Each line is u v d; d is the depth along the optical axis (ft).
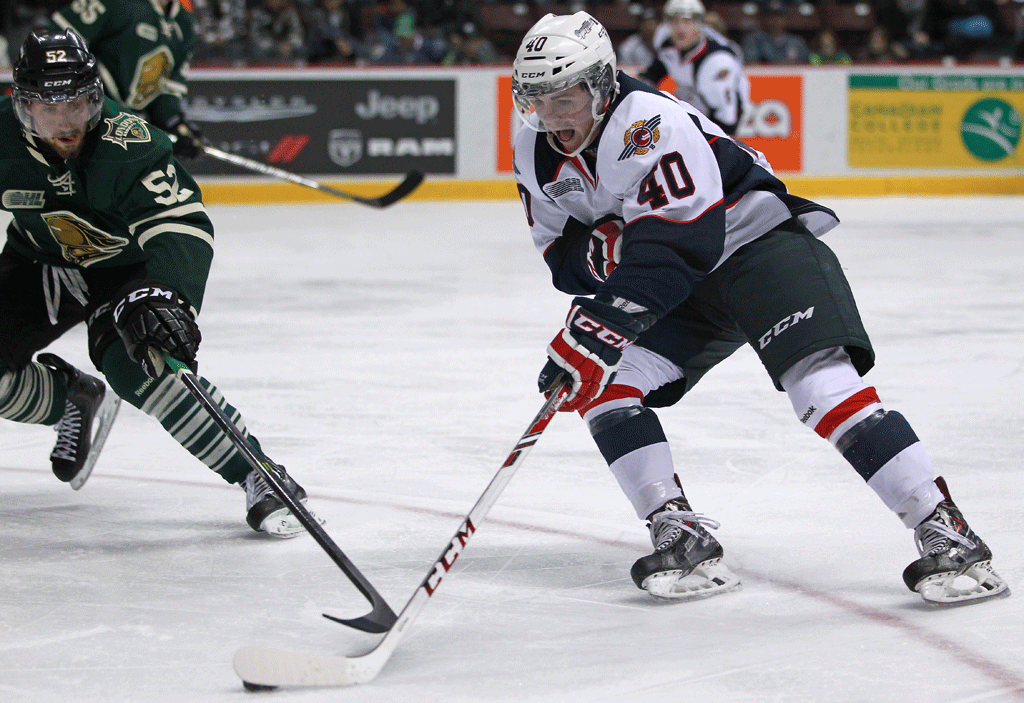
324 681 16.01
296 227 84.23
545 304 54.13
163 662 17.16
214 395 22.76
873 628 18.22
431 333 47.03
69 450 25.34
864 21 120.37
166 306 21.16
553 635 18.21
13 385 24.73
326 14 106.11
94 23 46.16
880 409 19.43
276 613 19.19
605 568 21.48
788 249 20.13
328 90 97.25
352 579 17.85
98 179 22.29
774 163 101.04
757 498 25.61
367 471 28.04
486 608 19.45
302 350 43.55
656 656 17.28
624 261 19.02
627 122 19.07
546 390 19.56
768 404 34.73
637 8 117.50
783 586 20.31
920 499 19.15
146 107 49.47
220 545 22.76
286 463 28.71
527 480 27.22
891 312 50.88
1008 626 18.17
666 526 19.79
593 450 29.94
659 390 21.43
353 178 98.58
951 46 110.42
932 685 16.05
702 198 19.01
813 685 16.11
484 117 99.96
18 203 22.90
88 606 19.47
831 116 101.35
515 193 101.14
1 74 93.76
